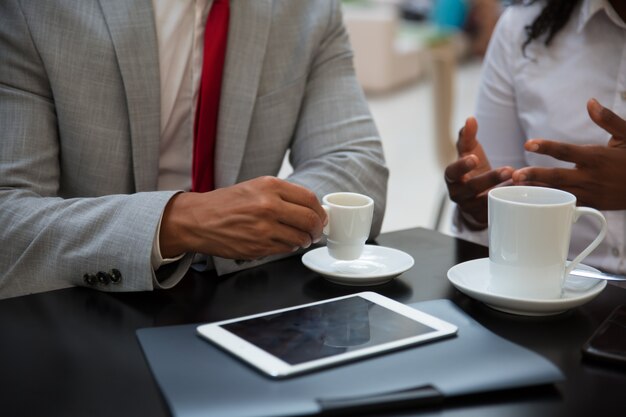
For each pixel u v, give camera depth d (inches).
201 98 48.6
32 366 29.5
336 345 29.7
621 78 55.5
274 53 51.3
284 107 51.4
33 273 39.2
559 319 34.2
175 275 38.5
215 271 40.5
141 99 46.7
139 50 46.4
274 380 27.2
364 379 27.3
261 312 34.9
